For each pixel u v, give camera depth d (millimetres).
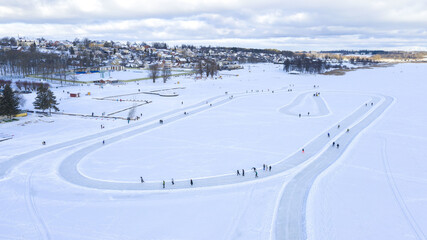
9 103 88062
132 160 61219
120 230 37812
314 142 72500
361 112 105812
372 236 36531
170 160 61031
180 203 44406
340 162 59781
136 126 86812
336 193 47062
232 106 116750
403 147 68250
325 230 37750
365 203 44062
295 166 57781
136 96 135500
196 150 66938
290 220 39844
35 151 65688
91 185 50312
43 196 46469
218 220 39906
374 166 57594
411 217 40406
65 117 95500
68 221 39750
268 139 74875
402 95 139875
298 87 174875
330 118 97625
